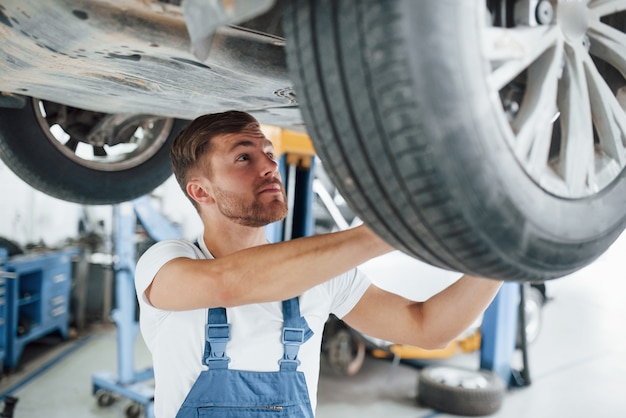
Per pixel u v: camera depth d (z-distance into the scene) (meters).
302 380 1.14
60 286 4.47
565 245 0.74
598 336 5.42
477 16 0.67
